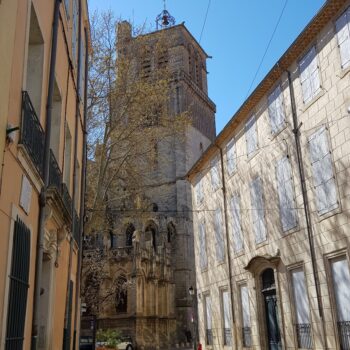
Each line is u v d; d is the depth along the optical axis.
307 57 17.69
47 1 9.97
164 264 60.06
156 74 29.19
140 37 27.95
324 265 15.80
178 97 77.38
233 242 24.50
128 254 53.69
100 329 46.62
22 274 7.59
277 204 19.58
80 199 17.84
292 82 18.84
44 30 9.68
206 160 30.02
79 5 16.41
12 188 7.05
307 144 17.36
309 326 16.66
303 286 17.30
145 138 27.77
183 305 62.00
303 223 17.39
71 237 14.24
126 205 53.84
